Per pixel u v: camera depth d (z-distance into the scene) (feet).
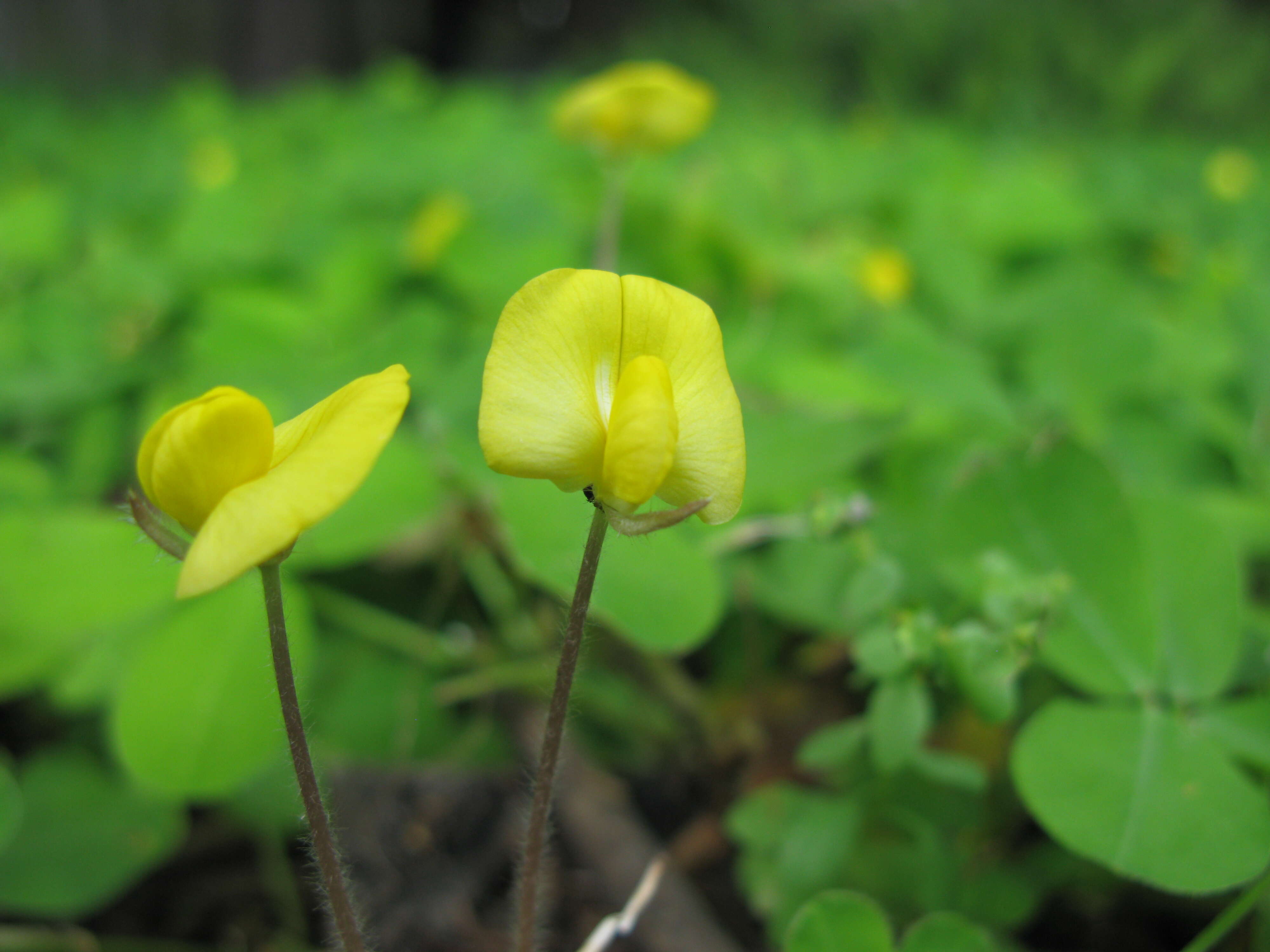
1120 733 0.30
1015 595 0.30
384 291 0.71
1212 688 0.31
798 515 0.39
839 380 0.54
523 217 0.81
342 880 0.23
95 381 0.56
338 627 0.44
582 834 0.36
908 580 0.38
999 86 2.35
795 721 0.42
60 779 0.36
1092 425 0.50
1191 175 1.33
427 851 0.35
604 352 0.21
